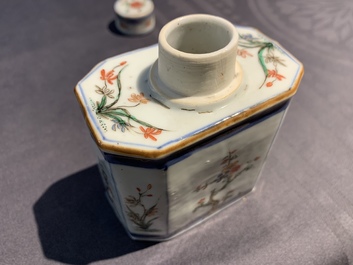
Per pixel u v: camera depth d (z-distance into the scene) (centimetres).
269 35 83
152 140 36
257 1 91
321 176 61
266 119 42
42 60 79
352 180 60
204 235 55
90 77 43
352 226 55
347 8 89
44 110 70
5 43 83
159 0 91
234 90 40
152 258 52
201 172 44
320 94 72
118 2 83
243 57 45
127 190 43
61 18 88
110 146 36
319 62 77
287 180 60
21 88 74
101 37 84
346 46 80
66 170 62
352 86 73
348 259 52
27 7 91
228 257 52
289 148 64
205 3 91
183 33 41
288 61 44
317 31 84
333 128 67
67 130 67
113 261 52
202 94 39
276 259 52
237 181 52
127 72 44
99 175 61
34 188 60
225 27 39
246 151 46
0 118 69
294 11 89
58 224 56
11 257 52
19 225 56
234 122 38
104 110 39
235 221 56
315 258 52
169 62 37
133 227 51
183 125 38
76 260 52
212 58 35
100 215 57
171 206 47
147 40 83
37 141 66
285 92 40
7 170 62
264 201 58
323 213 56
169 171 39
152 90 41
